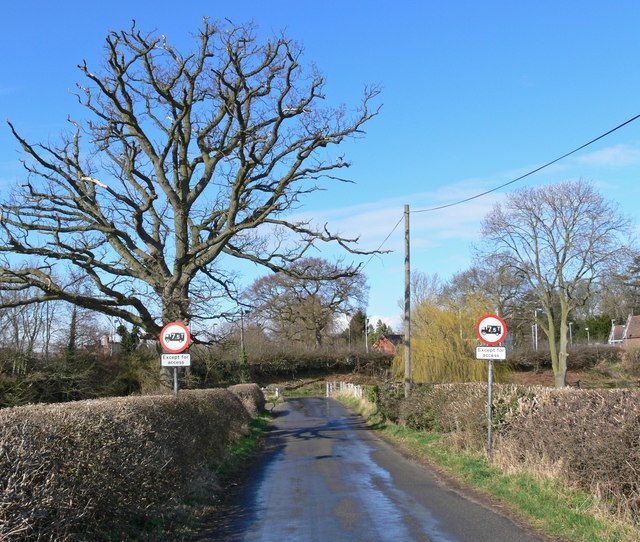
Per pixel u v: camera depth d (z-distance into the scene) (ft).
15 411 20.53
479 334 43.29
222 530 27.17
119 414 25.85
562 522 25.71
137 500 25.22
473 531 25.44
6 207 62.08
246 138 67.56
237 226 68.95
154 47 63.93
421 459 48.03
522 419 38.58
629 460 25.82
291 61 65.00
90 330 121.29
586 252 143.33
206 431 43.34
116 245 70.69
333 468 45.42
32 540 17.76
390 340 267.80
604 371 176.55
